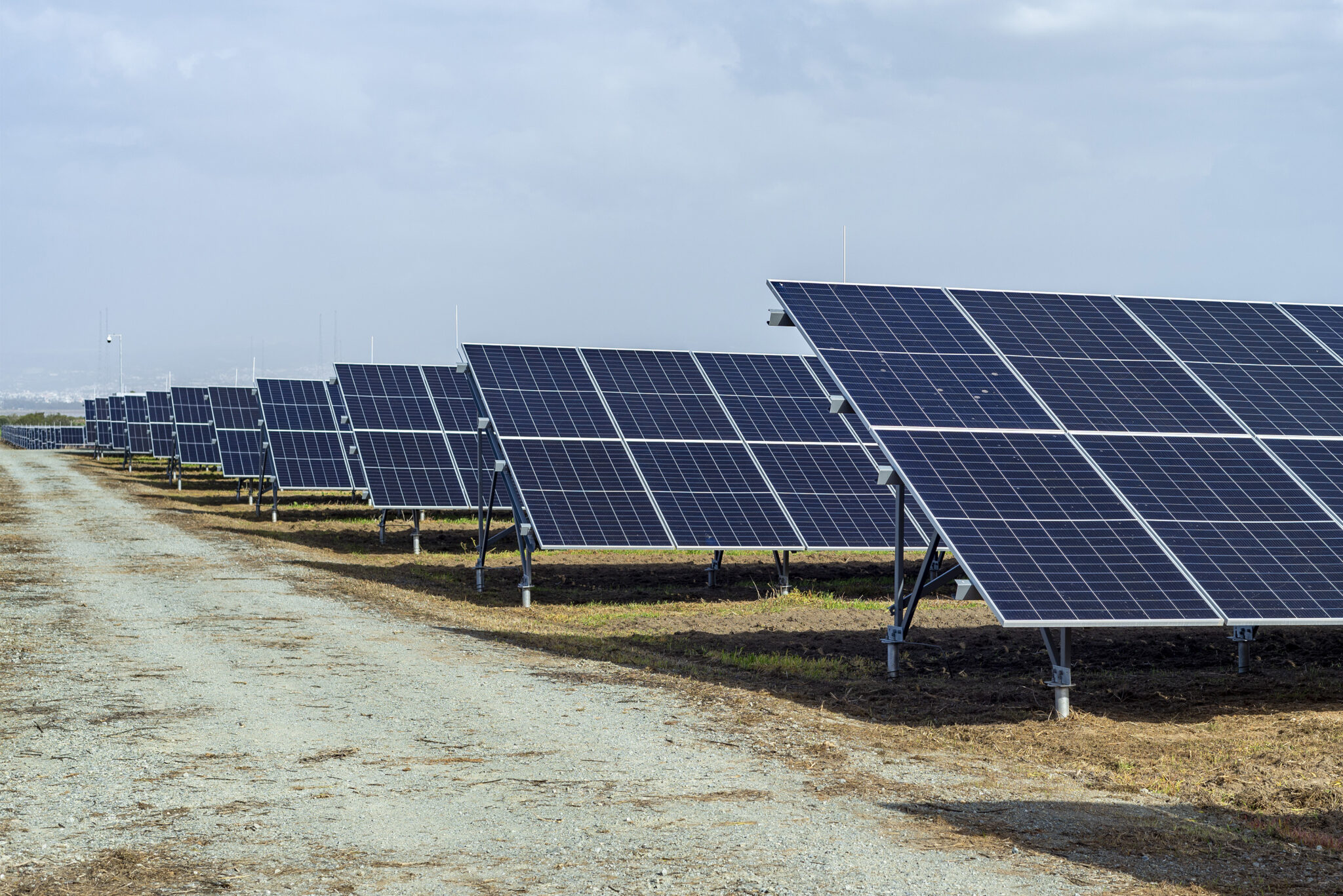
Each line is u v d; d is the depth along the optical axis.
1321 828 10.96
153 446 79.62
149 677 17.81
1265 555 16.34
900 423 18.28
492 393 33.03
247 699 16.25
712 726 14.91
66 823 10.62
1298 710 16.75
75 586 28.69
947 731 15.10
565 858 9.73
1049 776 12.77
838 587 33.12
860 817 10.98
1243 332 22.48
